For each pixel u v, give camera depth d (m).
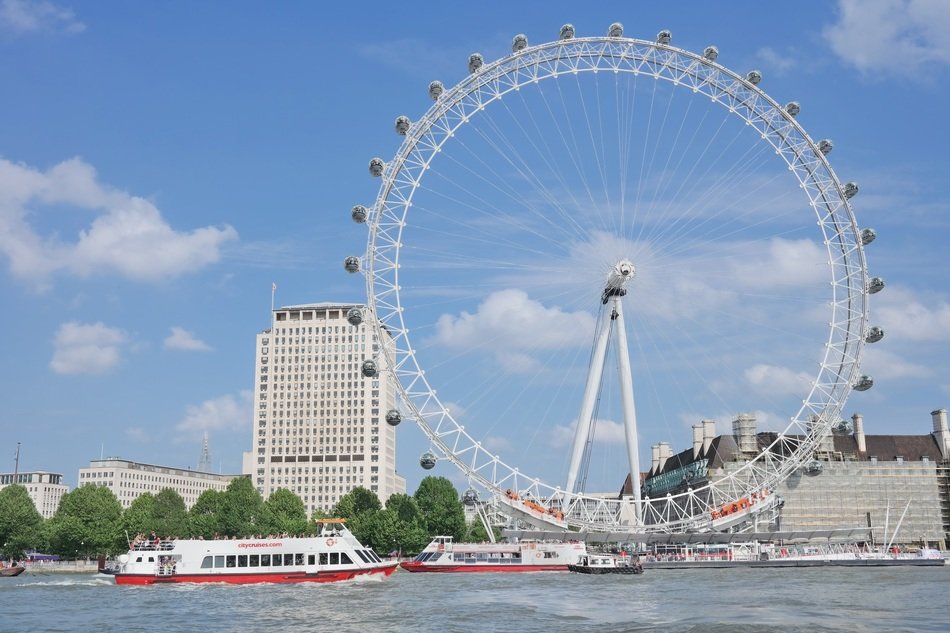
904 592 104.75
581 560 165.88
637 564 166.00
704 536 174.88
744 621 76.69
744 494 173.50
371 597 105.31
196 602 100.62
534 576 152.88
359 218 144.62
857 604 90.50
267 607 94.00
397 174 144.62
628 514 166.25
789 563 174.75
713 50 151.88
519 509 165.12
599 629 73.38
